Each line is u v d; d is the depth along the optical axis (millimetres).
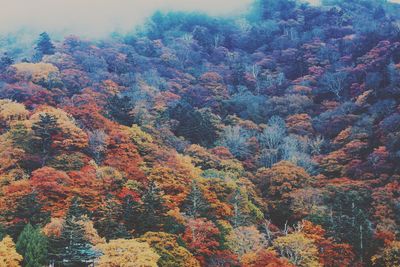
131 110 96188
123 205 53062
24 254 42062
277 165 84938
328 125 105500
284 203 75750
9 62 119812
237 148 95375
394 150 85125
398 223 67750
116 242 42094
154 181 61344
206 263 49438
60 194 56844
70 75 113875
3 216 49094
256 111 116750
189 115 101500
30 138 69812
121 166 69625
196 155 84875
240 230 55406
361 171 83750
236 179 77250
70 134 72625
